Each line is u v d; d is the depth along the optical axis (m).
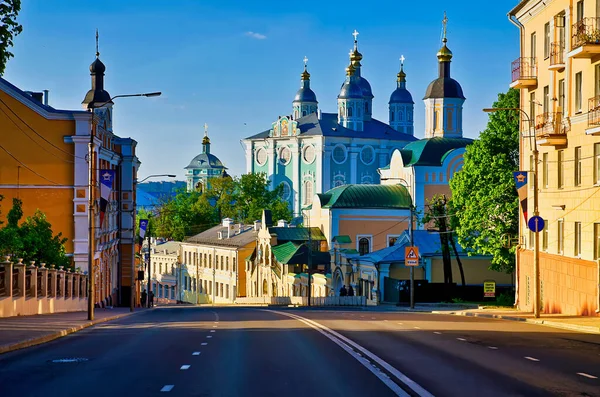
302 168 176.25
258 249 107.75
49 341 26.61
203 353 22.83
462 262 72.06
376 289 71.12
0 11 26.97
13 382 17.27
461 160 110.88
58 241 51.12
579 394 15.77
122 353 22.77
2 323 32.53
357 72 191.75
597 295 37.22
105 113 66.75
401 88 198.50
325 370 19.28
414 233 76.75
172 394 15.80
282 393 15.97
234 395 15.71
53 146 55.69
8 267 37.16
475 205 60.94
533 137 45.41
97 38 71.81
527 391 16.12
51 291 46.19
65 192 55.88
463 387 16.66
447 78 118.56
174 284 138.50
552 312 44.31
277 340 26.92
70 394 15.73
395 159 115.25
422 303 65.94
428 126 118.88
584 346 24.53
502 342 25.88
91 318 38.47
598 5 37.41
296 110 196.50
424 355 22.27
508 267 62.66
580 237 40.09
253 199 155.75
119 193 74.44
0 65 27.17
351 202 107.31
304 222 121.62
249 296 110.81
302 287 91.94
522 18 48.91
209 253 123.56
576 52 36.84
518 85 47.81
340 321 38.00
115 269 73.19
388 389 16.45
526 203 41.53
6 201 55.53
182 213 154.75
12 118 55.44
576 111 40.66
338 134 173.75
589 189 38.53
